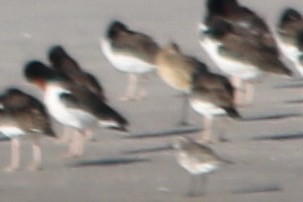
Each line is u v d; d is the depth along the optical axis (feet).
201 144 58.13
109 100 69.56
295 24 72.38
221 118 64.13
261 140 62.34
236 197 54.49
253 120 65.82
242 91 69.56
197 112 65.51
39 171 58.65
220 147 61.31
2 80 73.10
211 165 55.52
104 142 62.39
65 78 62.03
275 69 68.03
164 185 56.29
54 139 62.95
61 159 60.29
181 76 67.00
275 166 58.39
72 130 62.64
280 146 61.41
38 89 71.10
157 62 68.64
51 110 61.16
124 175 57.57
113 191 55.62
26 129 59.41
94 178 57.47
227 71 69.21
